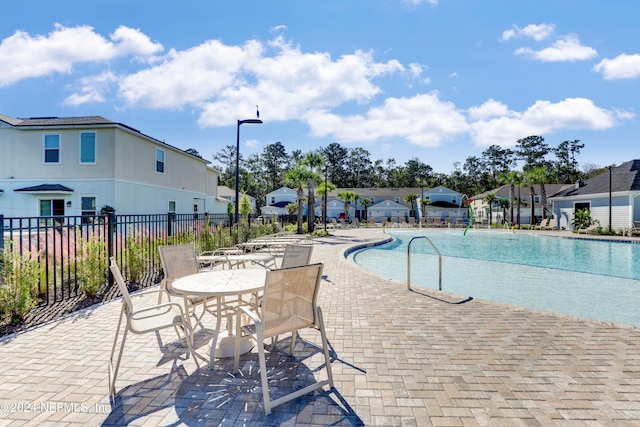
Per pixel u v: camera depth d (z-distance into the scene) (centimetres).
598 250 1536
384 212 4847
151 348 342
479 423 220
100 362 310
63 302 503
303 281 266
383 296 548
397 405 241
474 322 418
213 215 1387
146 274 702
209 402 246
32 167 1395
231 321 356
